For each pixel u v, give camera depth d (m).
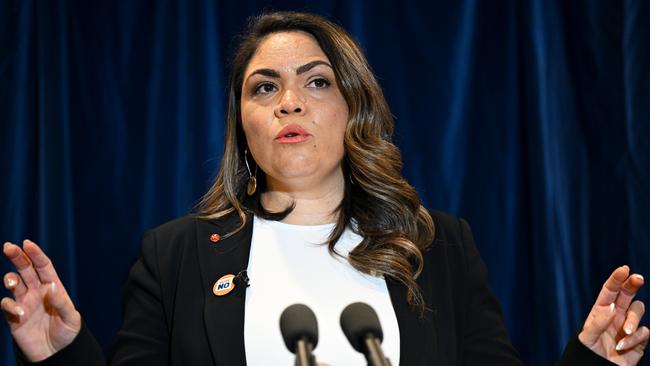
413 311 3.27
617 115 5.29
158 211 5.38
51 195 5.29
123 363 3.24
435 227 3.65
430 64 5.48
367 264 3.35
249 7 5.53
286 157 3.39
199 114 5.43
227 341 3.13
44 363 2.92
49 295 2.85
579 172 5.34
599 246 5.29
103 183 5.42
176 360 3.19
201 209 3.80
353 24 5.48
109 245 5.41
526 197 5.46
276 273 3.35
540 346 5.24
